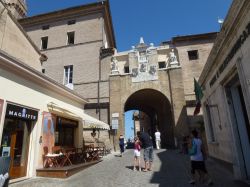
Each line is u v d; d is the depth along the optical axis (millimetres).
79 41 26938
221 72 8617
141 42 25672
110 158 15547
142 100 30078
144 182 7625
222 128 9367
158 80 23641
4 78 8008
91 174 9617
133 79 24219
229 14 6570
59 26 28609
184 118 21609
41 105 10188
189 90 23219
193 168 7223
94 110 23750
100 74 24812
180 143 20375
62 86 11781
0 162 5270
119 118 22766
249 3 5582
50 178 8961
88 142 20891
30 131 9633
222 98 8812
